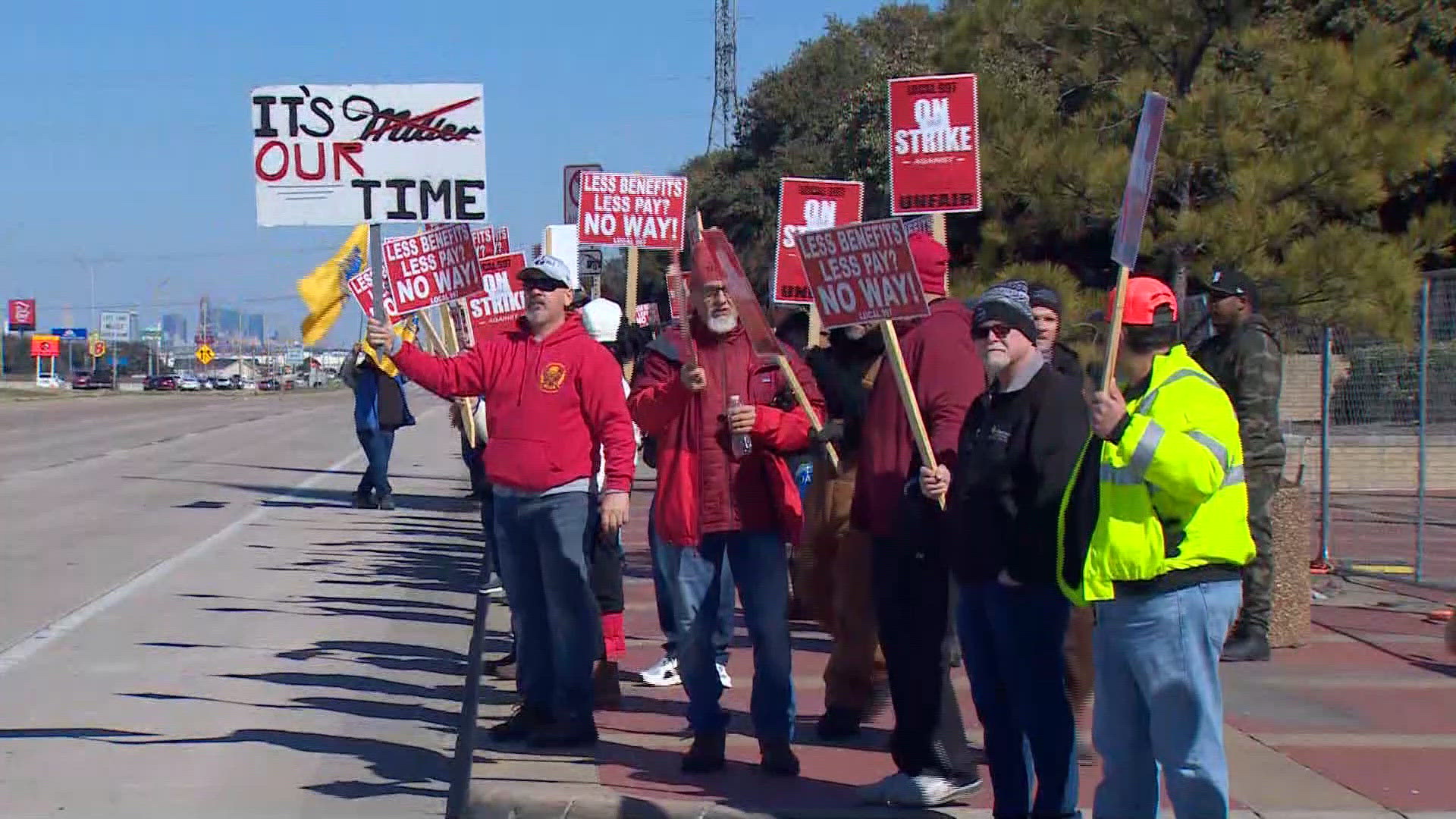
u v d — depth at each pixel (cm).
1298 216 1177
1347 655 910
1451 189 2194
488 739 717
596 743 709
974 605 540
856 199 838
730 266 629
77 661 922
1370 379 1448
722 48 5775
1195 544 462
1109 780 500
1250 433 866
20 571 1285
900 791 596
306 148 711
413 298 731
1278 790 623
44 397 7156
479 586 1169
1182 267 1250
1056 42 1307
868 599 697
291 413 5088
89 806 628
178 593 1184
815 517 726
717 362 634
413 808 632
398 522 1762
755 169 4034
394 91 711
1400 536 1548
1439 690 813
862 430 633
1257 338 870
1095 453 490
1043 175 1225
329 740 746
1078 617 639
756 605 638
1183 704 465
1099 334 705
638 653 941
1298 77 1183
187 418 4609
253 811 624
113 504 1894
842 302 566
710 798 614
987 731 550
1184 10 1230
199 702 820
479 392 691
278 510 1853
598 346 683
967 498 532
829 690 710
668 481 636
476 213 716
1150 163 474
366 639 1015
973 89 775
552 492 675
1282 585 923
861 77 3797
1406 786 629
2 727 761
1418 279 1184
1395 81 1169
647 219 959
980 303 532
